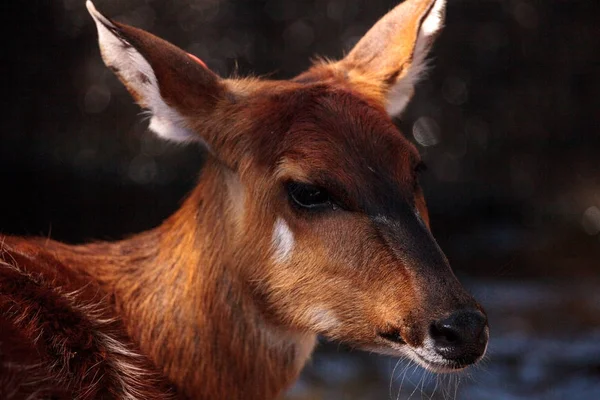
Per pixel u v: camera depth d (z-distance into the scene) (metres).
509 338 15.73
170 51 8.42
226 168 8.60
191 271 8.64
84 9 22.02
